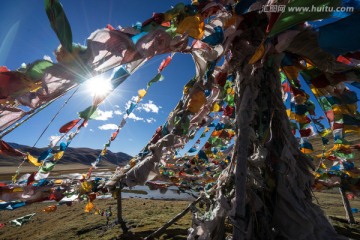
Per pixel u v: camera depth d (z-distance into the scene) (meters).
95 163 5.16
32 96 1.87
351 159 6.06
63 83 1.91
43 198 3.76
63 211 11.27
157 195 17.28
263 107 3.31
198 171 7.07
